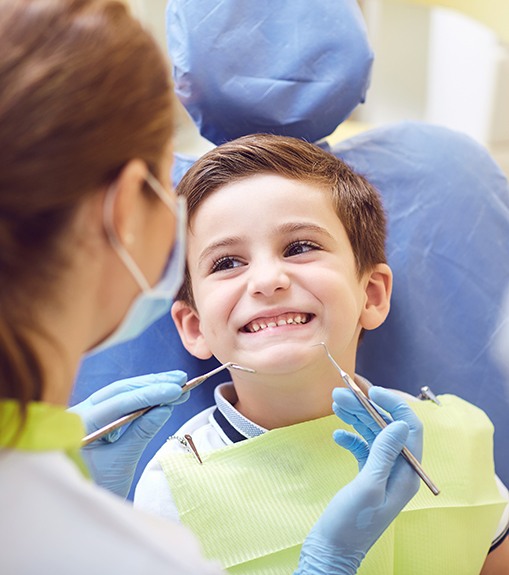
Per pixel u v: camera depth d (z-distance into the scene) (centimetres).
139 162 57
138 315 68
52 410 57
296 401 102
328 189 104
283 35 113
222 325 98
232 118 117
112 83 54
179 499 97
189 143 221
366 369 119
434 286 119
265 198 100
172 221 64
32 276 53
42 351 56
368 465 84
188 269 106
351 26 115
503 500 107
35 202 52
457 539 102
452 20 237
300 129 118
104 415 93
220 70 112
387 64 239
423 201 121
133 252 60
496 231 122
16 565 52
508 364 118
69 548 53
